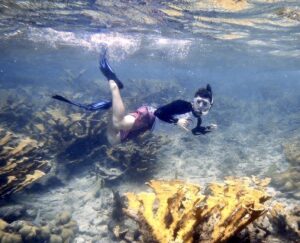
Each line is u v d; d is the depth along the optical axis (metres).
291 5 13.32
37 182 10.89
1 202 8.75
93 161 12.42
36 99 26.02
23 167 9.11
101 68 6.20
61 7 15.52
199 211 3.20
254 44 25.53
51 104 20.22
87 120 12.54
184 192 3.75
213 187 4.33
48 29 22.20
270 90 39.34
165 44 27.36
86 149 12.47
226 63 43.69
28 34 24.53
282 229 4.59
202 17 16.17
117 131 6.18
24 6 15.55
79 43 28.66
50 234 7.63
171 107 5.07
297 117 25.62
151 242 3.37
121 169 11.11
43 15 17.55
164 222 3.39
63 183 11.54
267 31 19.69
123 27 20.30
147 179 10.77
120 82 6.15
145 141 12.30
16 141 11.82
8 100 18.25
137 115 5.90
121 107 5.87
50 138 12.51
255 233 4.11
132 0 13.36
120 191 10.26
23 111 17.72
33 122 16.02
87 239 8.03
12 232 7.08
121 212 7.47
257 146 17.84
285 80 86.12
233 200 3.43
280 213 4.79
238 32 20.48
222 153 15.99
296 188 9.51
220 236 3.24
